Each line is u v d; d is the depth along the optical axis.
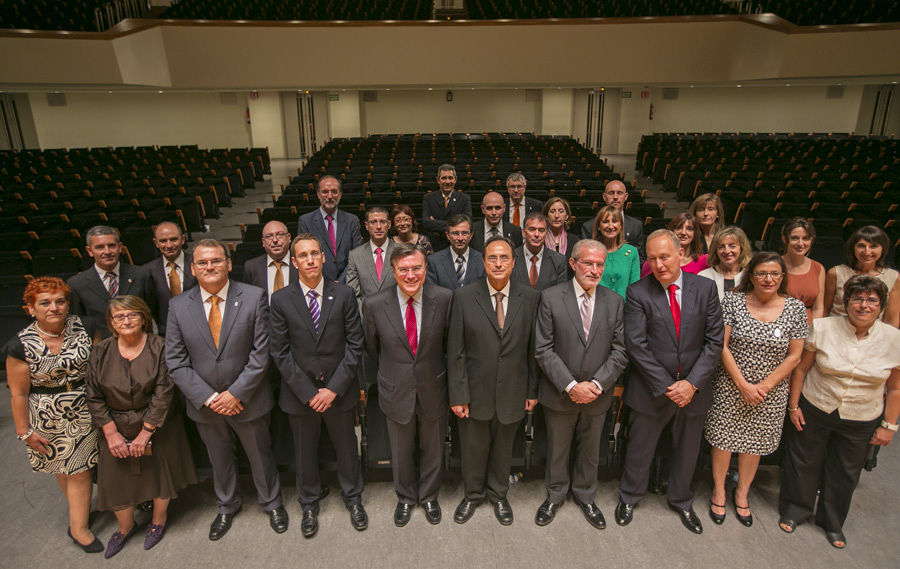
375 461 3.03
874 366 2.41
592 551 2.61
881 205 6.57
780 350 2.53
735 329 2.59
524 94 17.98
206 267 2.48
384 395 2.67
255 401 2.63
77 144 16.62
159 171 10.46
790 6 13.27
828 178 9.09
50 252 5.10
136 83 10.86
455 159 11.24
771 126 17.98
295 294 2.62
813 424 2.60
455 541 2.68
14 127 15.79
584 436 2.71
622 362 2.58
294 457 2.94
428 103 18.00
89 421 2.57
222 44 11.82
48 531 2.75
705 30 11.84
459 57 12.24
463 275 3.52
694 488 3.06
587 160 11.04
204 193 8.55
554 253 3.57
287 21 11.85
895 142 13.24
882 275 3.13
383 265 3.83
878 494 2.97
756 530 2.74
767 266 2.49
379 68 12.29
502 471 2.79
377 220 3.73
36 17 11.06
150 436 2.53
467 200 5.03
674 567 2.51
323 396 2.60
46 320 2.45
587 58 12.23
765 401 2.60
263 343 2.60
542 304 2.62
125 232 6.07
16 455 3.33
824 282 3.25
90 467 2.59
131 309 2.48
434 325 2.58
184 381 2.50
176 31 11.60
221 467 2.71
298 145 17.83
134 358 2.52
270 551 2.62
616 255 3.57
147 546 2.64
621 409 2.97
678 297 2.60
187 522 2.82
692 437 2.70
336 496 3.01
